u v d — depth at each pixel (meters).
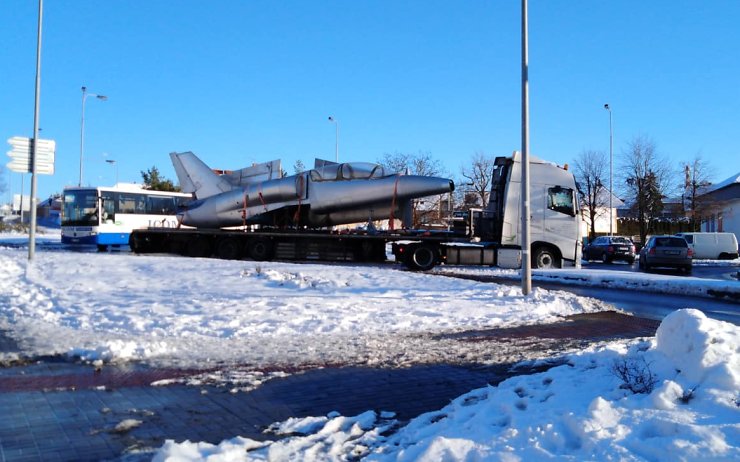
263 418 5.47
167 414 5.56
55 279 16.14
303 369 7.42
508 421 4.79
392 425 5.24
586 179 50.97
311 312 11.41
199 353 8.28
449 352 8.52
